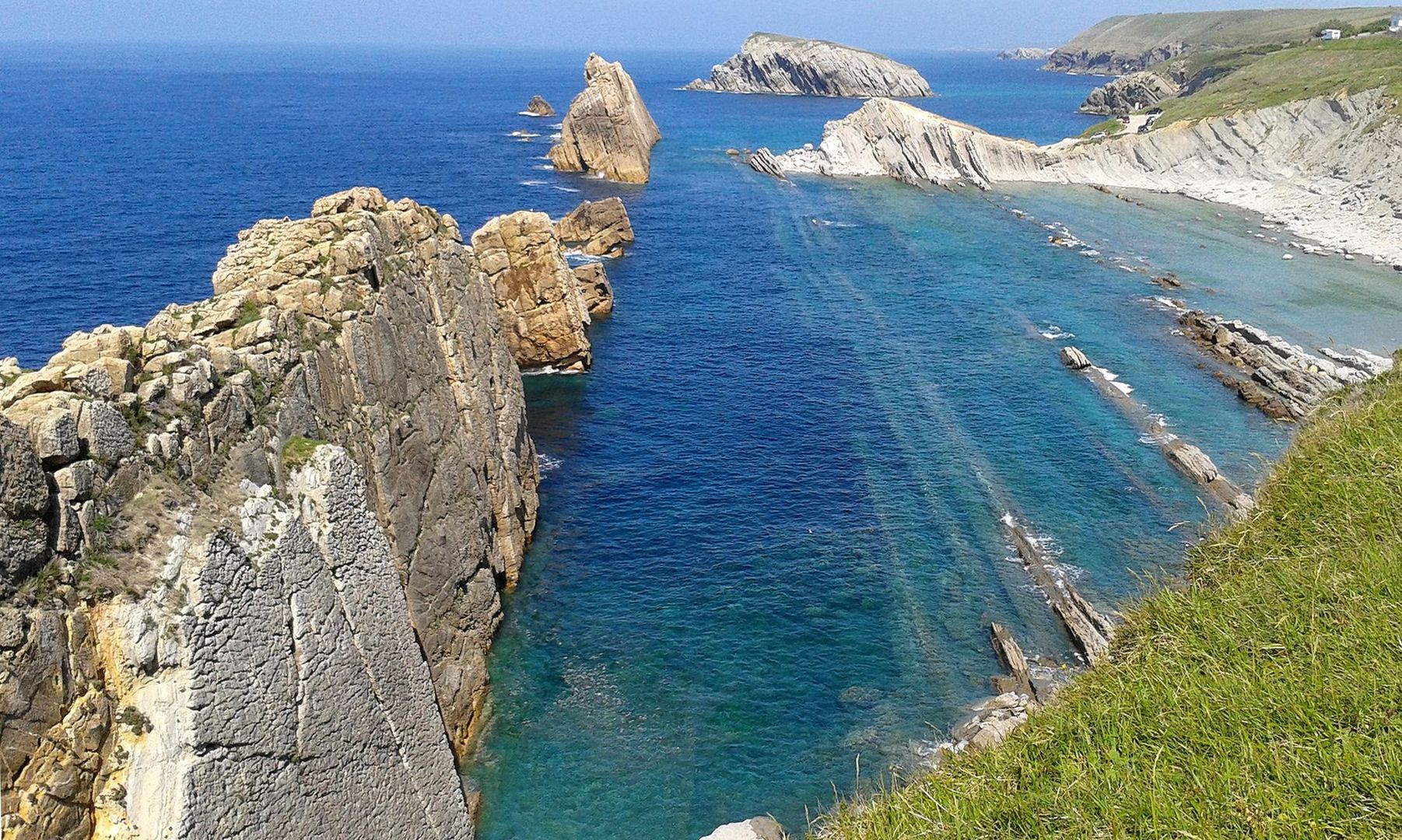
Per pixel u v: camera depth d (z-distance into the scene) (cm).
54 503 1394
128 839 1363
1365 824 845
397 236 3186
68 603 1379
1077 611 3300
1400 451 1350
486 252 5731
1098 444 4794
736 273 8381
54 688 1318
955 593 3512
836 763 2702
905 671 3098
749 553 3825
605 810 2548
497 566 3419
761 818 2403
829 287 7944
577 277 6981
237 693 1554
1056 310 7200
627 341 6531
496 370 3822
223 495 1725
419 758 2164
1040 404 5353
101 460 1486
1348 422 1532
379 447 2539
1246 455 4609
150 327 1853
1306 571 1212
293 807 1653
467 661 2927
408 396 2839
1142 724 1101
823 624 3350
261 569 1691
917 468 4559
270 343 2108
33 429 1401
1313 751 938
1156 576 3509
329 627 1858
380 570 2122
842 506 4212
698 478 4494
